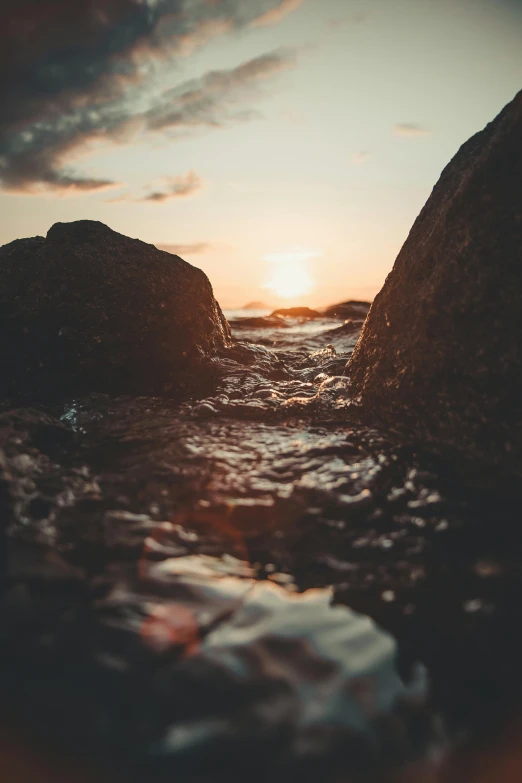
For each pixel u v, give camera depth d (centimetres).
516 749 106
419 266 291
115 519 191
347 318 1240
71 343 370
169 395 368
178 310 403
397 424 283
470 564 164
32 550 162
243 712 112
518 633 134
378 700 116
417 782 100
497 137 253
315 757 103
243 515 199
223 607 146
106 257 395
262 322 1047
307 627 139
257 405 326
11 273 391
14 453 215
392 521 193
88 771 99
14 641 127
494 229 250
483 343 248
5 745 103
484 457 240
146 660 123
